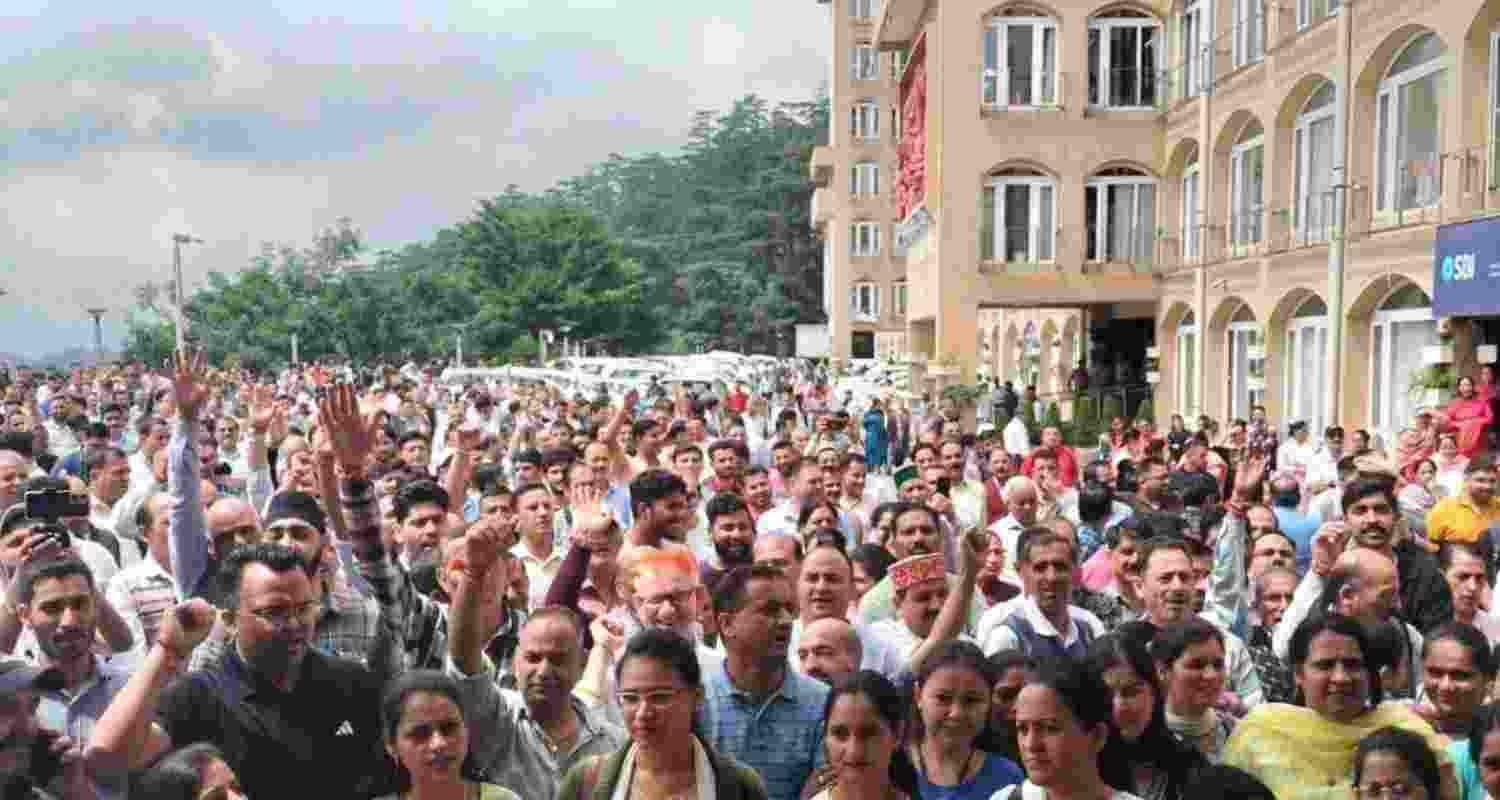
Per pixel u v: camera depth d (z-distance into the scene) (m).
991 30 34.00
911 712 5.47
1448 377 19.59
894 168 75.94
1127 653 5.41
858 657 6.12
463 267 94.19
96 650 6.10
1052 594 7.05
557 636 5.47
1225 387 30.56
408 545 7.80
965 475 15.11
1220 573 8.72
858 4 75.81
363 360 85.31
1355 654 5.61
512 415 21.62
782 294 112.38
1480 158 19.31
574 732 5.61
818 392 40.28
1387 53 22.25
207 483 9.52
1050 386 47.56
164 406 16.84
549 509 8.62
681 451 11.78
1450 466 14.91
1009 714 5.49
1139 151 34.03
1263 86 27.42
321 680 5.27
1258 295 27.66
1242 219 29.58
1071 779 4.78
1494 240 17.95
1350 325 23.52
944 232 34.03
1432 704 6.05
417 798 4.73
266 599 5.10
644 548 6.43
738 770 4.86
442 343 87.06
